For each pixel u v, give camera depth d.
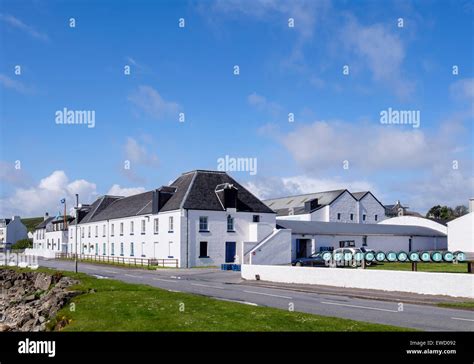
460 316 16.19
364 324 13.00
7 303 32.66
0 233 124.19
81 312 16.25
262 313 14.80
